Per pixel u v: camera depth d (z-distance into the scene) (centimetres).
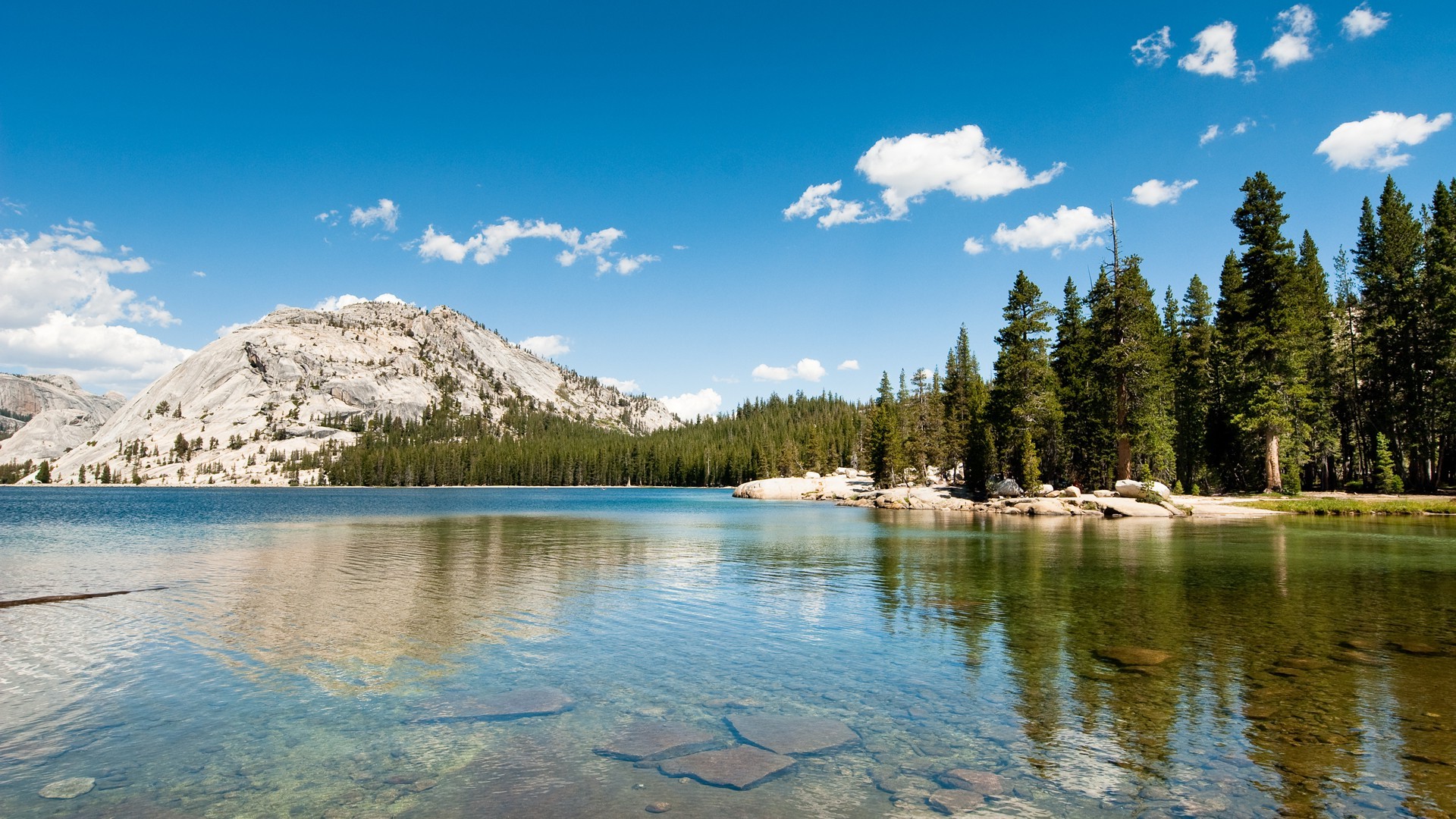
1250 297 5438
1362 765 795
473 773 801
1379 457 5338
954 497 7156
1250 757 823
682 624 1580
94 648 1378
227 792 758
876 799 727
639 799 729
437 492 16388
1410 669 1162
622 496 13200
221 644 1412
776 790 749
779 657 1290
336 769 816
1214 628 1473
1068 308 7044
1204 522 4416
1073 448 6675
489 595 1983
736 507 8569
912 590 2005
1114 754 838
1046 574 2273
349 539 3847
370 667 1244
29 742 909
